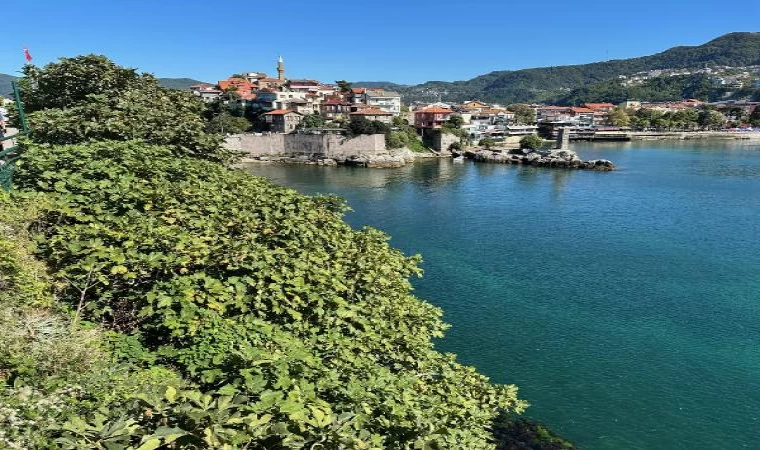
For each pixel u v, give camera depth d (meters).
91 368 6.43
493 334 23.64
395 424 6.79
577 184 75.19
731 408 18.23
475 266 33.91
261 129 128.38
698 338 23.41
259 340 7.69
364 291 11.46
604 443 16.48
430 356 11.24
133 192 11.75
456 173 90.00
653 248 38.38
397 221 48.50
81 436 4.56
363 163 99.81
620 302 27.61
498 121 180.38
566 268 33.50
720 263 34.53
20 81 25.02
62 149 13.82
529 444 16.33
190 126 20.64
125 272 8.99
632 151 132.12
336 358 8.33
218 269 9.88
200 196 12.87
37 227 10.43
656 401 18.64
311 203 15.12
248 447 5.14
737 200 59.38
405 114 170.38
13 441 4.58
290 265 10.56
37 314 7.38
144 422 5.15
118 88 24.02
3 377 5.89
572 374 20.31
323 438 5.12
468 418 10.49
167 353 7.48
